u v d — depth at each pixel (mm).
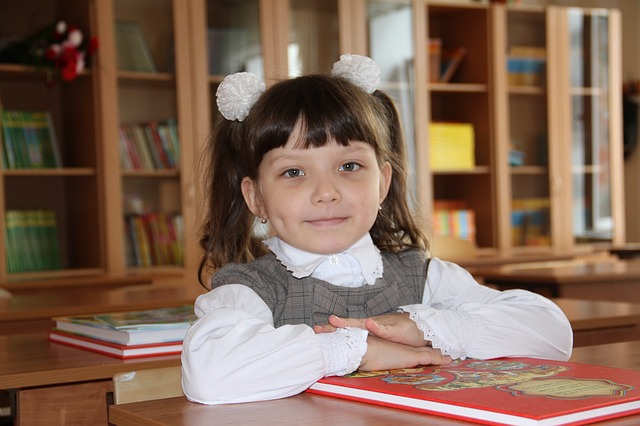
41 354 1612
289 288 1344
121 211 4430
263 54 4754
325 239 1281
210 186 1523
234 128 1432
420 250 1530
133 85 4461
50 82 4262
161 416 958
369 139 1300
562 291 3115
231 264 1390
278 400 1034
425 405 899
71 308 2455
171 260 4539
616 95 5895
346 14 4980
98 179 4387
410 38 5199
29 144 4367
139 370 1396
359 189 1282
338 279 1372
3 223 4219
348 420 883
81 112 4492
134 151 4465
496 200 5469
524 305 1333
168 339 1566
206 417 944
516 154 5562
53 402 1440
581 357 1319
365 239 1421
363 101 1317
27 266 4355
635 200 6539
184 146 4562
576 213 5770
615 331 1978
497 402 854
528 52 5594
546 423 791
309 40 4879
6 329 2385
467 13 5551
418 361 1156
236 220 1485
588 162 5809
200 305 1306
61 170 4340
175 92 4562
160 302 2598
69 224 4570
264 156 1301
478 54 5508
